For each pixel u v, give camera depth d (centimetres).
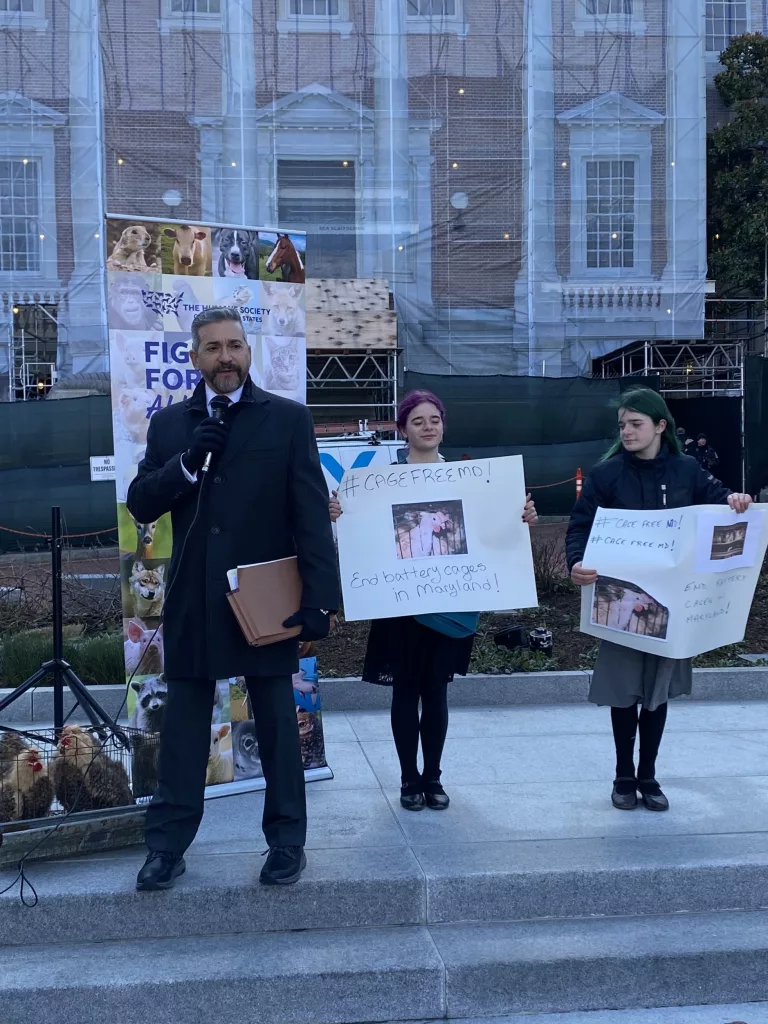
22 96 1739
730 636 377
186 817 323
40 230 1753
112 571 962
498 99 1828
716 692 598
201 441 298
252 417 316
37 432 1509
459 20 1812
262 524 315
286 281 451
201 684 323
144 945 310
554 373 1847
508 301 1845
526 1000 300
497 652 647
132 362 421
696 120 1845
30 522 1315
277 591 311
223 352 311
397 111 1808
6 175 1750
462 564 380
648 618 365
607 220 1855
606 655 388
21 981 286
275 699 322
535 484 1617
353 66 1802
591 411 1680
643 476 387
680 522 362
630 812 390
